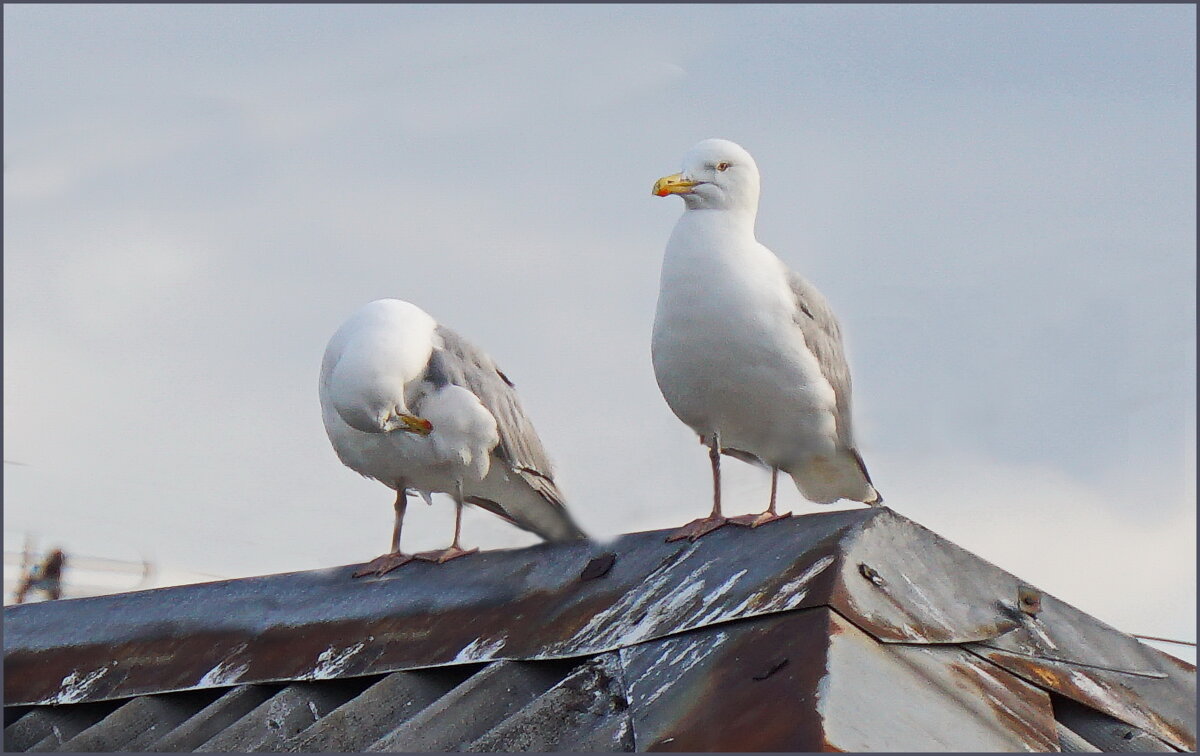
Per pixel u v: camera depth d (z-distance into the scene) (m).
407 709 12.07
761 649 10.62
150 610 14.77
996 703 10.70
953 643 11.09
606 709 10.96
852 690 10.01
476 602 13.05
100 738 13.10
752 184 14.55
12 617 15.40
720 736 9.88
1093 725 11.38
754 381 14.27
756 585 11.38
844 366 14.95
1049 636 11.76
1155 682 11.92
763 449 15.01
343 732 11.85
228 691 13.34
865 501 16.05
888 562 11.41
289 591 14.43
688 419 14.79
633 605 12.02
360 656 12.90
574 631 12.03
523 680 11.82
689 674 10.73
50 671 14.34
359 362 16.11
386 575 14.30
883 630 10.74
